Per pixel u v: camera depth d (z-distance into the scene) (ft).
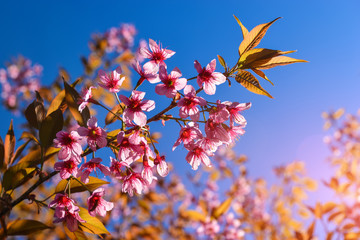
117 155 1.35
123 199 2.59
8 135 1.44
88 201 1.32
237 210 3.54
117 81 1.36
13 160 1.45
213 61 1.31
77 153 1.28
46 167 1.59
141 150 1.28
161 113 1.31
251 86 1.36
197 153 1.39
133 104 1.28
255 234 3.19
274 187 3.59
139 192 1.35
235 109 1.35
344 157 3.63
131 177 1.35
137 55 1.41
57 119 1.39
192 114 1.26
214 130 1.29
